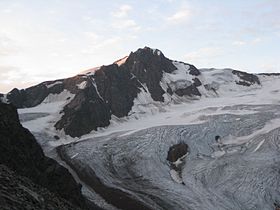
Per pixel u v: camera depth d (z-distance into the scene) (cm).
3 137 2864
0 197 1308
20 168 2688
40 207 1496
